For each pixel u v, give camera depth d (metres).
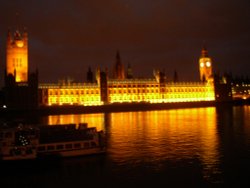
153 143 66.56
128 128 94.19
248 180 40.97
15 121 102.62
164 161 50.81
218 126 94.94
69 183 41.62
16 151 48.97
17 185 41.25
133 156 54.44
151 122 112.94
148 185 40.19
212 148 60.03
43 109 187.62
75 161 51.50
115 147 62.59
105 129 92.25
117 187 39.81
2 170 47.38
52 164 50.00
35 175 44.94
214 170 45.34
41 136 56.25
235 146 61.75
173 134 79.44
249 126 93.94
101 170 46.53
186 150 58.59
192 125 99.25
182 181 41.16
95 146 55.53
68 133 58.38
